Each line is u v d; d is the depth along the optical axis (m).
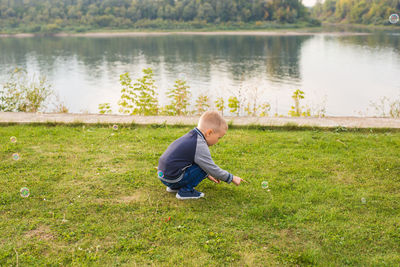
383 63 37.09
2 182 3.54
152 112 8.38
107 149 4.55
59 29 98.56
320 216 3.01
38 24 100.94
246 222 2.92
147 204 3.19
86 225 2.87
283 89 23.86
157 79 28.02
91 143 4.79
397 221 2.93
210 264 2.43
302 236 2.76
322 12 173.25
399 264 2.43
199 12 116.44
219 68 34.88
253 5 121.44
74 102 19.86
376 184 3.59
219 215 3.03
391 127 5.39
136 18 115.44
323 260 2.49
